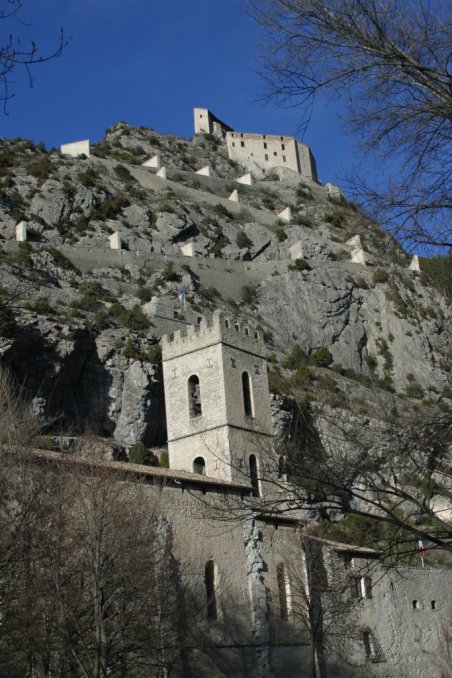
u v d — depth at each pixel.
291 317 133.12
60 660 35.88
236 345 66.88
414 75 16.42
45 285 102.44
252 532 55.19
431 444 19.34
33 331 81.88
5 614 34.41
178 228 143.88
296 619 55.62
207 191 185.88
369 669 59.84
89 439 52.44
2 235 123.31
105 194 144.62
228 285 134.50
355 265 147.38
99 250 120.88
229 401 63.88
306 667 54.69
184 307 111.75
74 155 161.38
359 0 16.33
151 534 42.75
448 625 69.25
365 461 19.98
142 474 48.56
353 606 57.41
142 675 41.09
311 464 20.61
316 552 56.84
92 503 39.88
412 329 130.25
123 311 102.75
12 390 63.12
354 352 131.12
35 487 37.41
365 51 16.52
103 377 87.62
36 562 37.38
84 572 38.34
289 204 194.12
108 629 38.12
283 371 111.81
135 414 86.88
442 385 120.62
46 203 132.62
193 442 63.97
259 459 63.31
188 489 51.72
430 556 75.44
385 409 21.23
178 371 66.75
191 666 46.25
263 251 155.12
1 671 34.47
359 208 17.88
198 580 49.34
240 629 51.75
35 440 44.28
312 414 23.12
